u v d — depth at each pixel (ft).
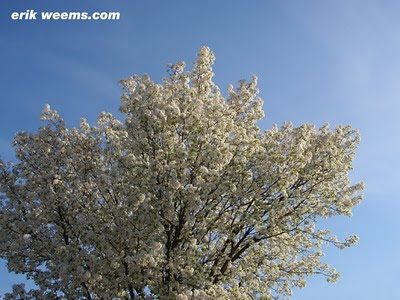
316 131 72.64
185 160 58.80
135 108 61.46
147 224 59.82
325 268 76.74
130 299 61.00
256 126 65.46
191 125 60.54
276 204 62.34
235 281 60.90
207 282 58.54
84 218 61.21
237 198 63.46
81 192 68.13
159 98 62.13
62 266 58.08
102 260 59.00
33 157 70.44
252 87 68.69
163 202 58.80
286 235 70.74
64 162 70.03
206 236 65.46
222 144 59.93
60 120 73.51
